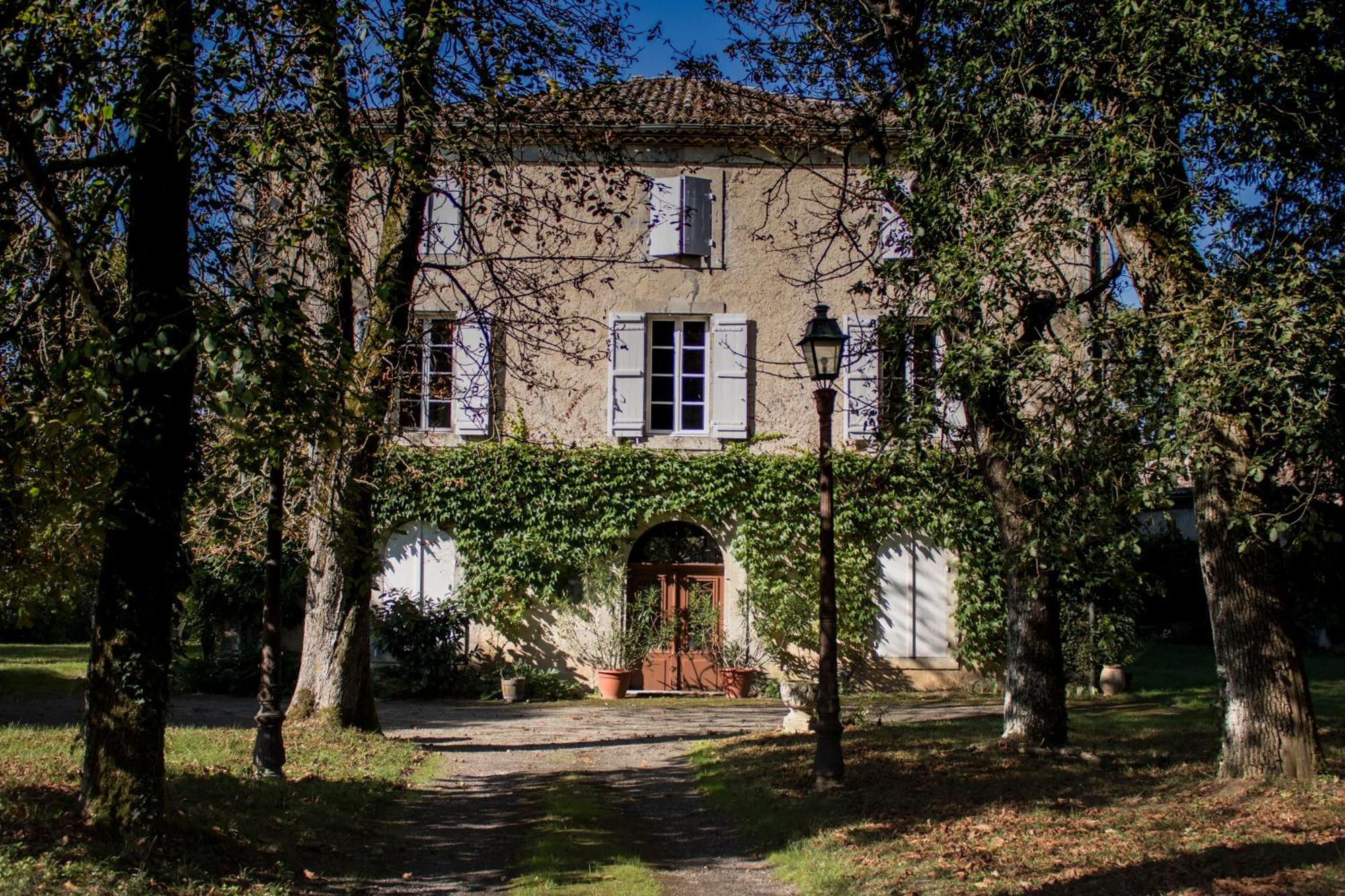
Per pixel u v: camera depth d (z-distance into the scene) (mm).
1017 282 8867
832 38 11922
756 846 8391
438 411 19578
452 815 9297
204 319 6125
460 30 9867
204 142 7359
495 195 12023
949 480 12016
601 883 6781
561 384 19516
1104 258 10180
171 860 6508
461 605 19203
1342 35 8312
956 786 9547
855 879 7000
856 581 19281
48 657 23234
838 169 19516
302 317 6273
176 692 18281
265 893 6285
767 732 13844
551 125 11938
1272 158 7832
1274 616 8812
